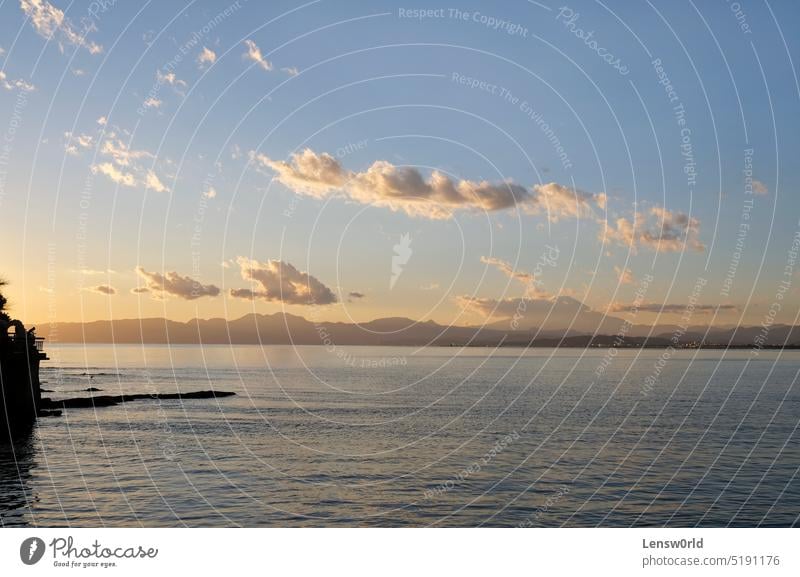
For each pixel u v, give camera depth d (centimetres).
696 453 4844
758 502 3512
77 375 14712
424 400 8988
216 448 5091
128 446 5156
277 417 7031
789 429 6050
